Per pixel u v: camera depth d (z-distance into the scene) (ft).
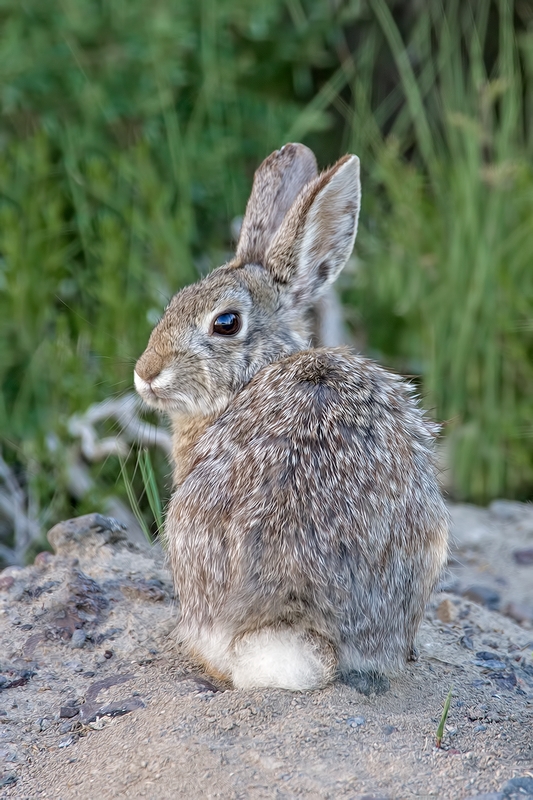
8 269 47.09
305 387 27.25
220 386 30.50
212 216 55.62
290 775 23.57
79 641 30.40
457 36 60.70
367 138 59.62
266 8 57.77
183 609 27.99
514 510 48.37
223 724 25.17
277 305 31.76
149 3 55.21
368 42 62.64
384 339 53.78
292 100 62.23
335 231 32.89
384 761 24.17
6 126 55.42
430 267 53.01
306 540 25.52
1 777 25.14
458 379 49.88
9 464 45.21
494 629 34.19
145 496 42.29
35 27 53.67
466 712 27.25
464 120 52.03
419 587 27.17
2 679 28.94
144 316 46.37
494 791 23.08
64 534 34.91
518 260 51.26
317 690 26.18
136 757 24.66
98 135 53.83
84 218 50.14
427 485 27.30
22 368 47.44
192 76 57.82
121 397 43.24
